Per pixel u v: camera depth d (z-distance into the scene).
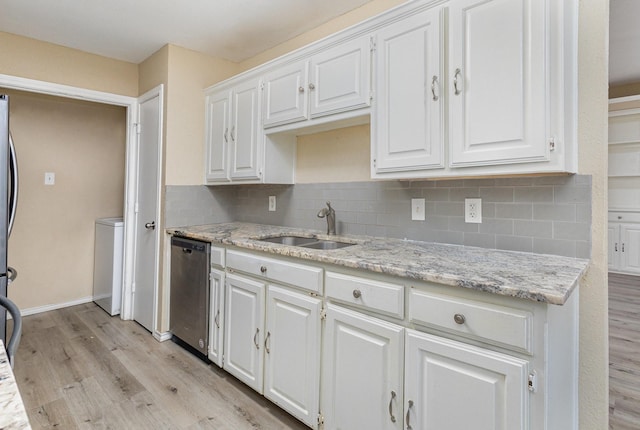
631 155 4.49
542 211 1.51
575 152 1.39
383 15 1.68
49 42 2.68
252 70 2.44
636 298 3.78
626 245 4.64
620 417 1.80
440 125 1.49
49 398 1.92
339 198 2.32
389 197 2.05
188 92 2.83
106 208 3.69
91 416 1.77
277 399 1.76
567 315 1.25
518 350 1.01
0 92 3.05
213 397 1.95
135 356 2.43
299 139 2.61
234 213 3.16
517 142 1.30
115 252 3.21
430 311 1.19
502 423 1.03
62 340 2.68
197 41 2.69
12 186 2.26
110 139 3.70
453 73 1.45
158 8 2.22
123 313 3.11
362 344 1.38
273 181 2.48
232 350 2.05
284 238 2.36
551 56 1.24
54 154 3.36
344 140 2.29
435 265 1.30
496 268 1.24
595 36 1.37
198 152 2.90
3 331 1.61
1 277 1.63
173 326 2.62
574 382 1.37
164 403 1.89
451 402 1.13
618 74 4.12
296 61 2.14
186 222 2.83
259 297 1.87
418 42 1.56
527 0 1.28
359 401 1.39
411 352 1.23
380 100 1.70
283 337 1.73
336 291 1.48
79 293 3.55
